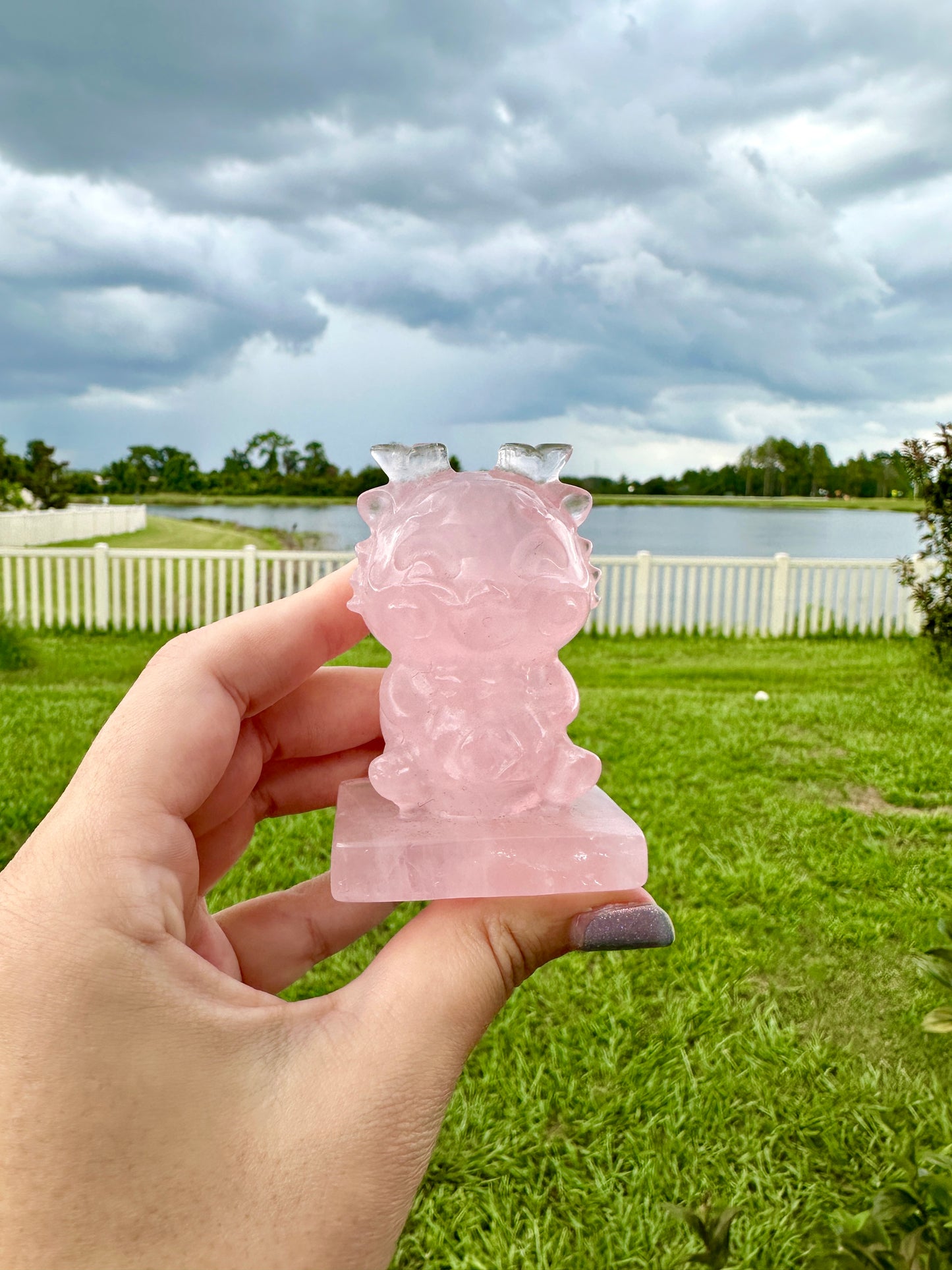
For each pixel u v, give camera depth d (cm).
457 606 124
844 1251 160
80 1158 98
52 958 105
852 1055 283
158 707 131
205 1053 107
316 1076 111
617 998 306
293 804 193
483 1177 244
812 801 477
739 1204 231
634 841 130
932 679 786
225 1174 103
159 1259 98
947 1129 249
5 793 448
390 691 139
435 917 130
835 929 348
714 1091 264
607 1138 249
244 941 168
